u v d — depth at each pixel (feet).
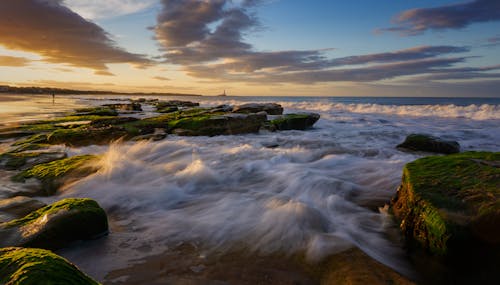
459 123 77.66
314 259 13.00
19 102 184.85
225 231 15.80
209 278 11.76
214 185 24.26
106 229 15.58
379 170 27.55
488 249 11.49
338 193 21.75
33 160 29.86
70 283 6.57
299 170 27.94
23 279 6.26
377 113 112.88
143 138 43.21
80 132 41.65
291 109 140.56
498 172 14.67
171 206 19.86
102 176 23.82
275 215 17.20
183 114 69.21
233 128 53.36
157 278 11.72
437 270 12.60
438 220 12.63
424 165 17.48
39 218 14.02
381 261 13.24
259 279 11.73
